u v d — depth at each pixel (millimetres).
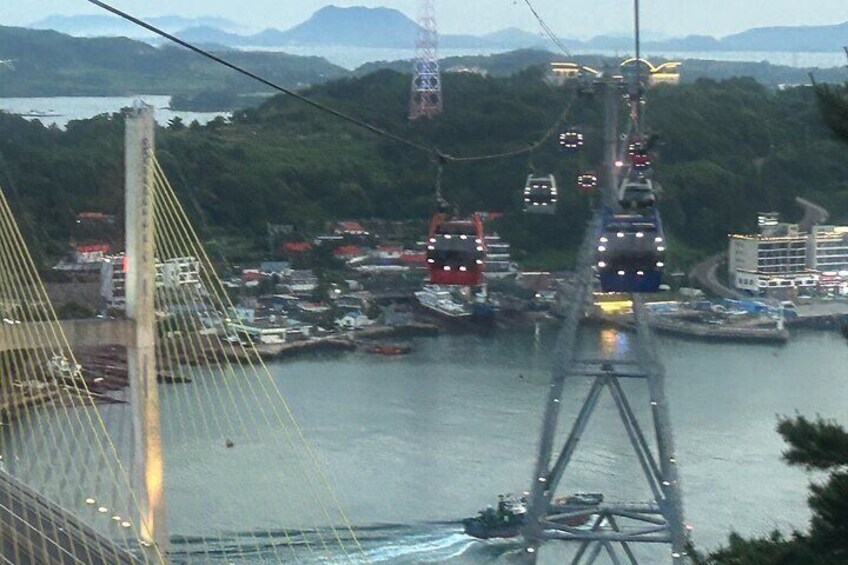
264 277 163125
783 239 176875
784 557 28859
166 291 91375
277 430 94000
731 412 106688
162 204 70625
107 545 49250
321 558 73500
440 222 66250
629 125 130125
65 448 71062
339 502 81562
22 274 69938
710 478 87750
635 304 87812
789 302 161500
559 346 85812
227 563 69438
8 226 71375
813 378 123438
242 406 97312
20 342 55156
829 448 28422
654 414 79562
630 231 72000
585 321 147500
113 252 150125
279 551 72938
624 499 84250
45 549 47594
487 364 129375
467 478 87625
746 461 91500
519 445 95500
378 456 91375
